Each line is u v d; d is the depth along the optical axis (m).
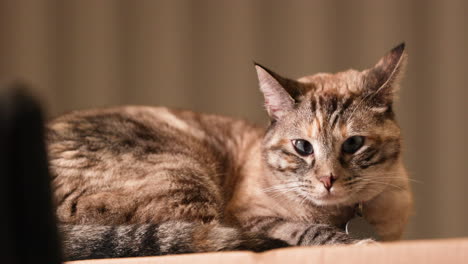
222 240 1.79
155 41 3.59
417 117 3.46
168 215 2.08
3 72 3.60
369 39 3.46
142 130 2.29
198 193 2.18
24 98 0.84
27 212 0.86
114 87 3.61
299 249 1.24
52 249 0.92
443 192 3.47
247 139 2.64
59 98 3.62
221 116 2.79
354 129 2.06
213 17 3.56
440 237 3.48
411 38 3.44
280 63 3.51
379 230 2.18
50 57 3.62
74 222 1.98
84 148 2.12
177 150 2.30
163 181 2.14
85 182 2.06
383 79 2.16
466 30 3.40
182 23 3.57
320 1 3.48
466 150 3.44
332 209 2.14
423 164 3.47
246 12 3.54
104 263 1.44
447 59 3.43
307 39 3.50
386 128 2.12
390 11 3.44
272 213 2.21
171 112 2.58
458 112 3.43
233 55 3.55
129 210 2.05
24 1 3.61
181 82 3.58
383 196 2.16
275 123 2.28
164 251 1.74
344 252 1.19
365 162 2.07
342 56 3.47
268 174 2.27
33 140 0.85
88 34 3.61
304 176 2.10
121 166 2.13
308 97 2.20
